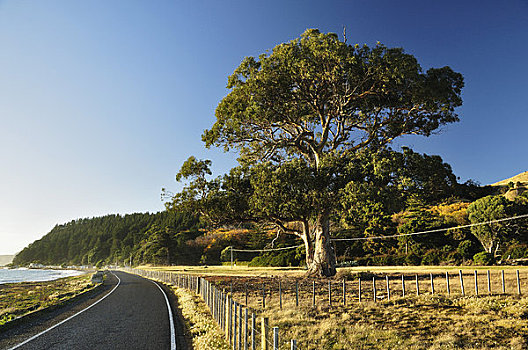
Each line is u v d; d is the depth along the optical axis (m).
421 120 32.41
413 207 63.53
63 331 11.73
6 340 10.52
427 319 13.79
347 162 31.45
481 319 12.95
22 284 63.22
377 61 27.39
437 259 54.72
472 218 55.28
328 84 30.72
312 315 15.54
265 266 80.94
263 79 29.20
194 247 144.25
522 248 48.53
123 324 12.95
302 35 30.16
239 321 8.53
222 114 33.16
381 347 10.64
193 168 35.09
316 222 35.09
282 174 30.44
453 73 29.98
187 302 18.47
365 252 68.88
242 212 36.25
